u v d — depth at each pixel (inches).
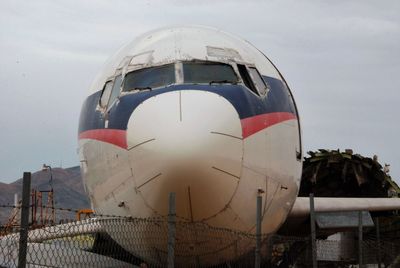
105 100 474.9
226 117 409.1
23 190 284.0
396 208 640.4
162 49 465.1
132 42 516.1
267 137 441.1
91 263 484.4
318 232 611.5
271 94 473.4
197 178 384.5
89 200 497.0
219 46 475.8
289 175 472.7
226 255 448.1
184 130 391.2
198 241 423.5
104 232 494.0
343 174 775.7
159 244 427.8
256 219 429.1
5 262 393.1
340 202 604.7
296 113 521.0
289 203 486.0
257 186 429.1
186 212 399.2
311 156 780.0
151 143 392.8
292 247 590.9
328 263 687.1
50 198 779.4
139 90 438.0
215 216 409.1
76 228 474.9
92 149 466.3
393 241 729.0
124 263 509.4
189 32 491.8
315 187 821.2
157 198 397.4
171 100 411.8
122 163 418.3
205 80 442.6
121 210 435.8
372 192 803.4
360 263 539.5
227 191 402.9
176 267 453.1
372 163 763.4
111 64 504.7
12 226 378.0
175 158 382.0
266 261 535.8
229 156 399.9
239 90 436.8
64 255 449.4
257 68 480.7
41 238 432.8
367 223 608.1
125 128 418.9
